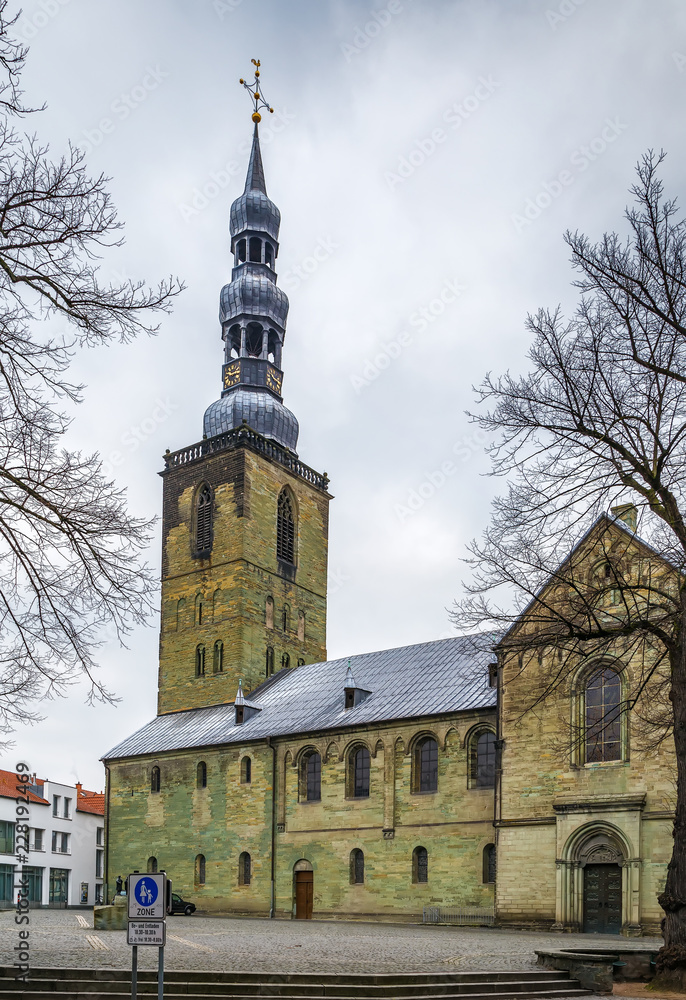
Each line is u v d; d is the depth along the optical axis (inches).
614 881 1969.7
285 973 1079.6
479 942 1610.5
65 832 4094.5
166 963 1152.2
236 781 2901.1
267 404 3617.1
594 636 1273.4
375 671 2945.4
